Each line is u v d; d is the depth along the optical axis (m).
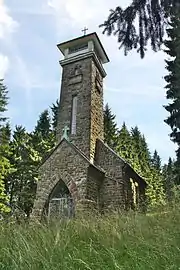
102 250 5.21
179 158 16.03
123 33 5.27
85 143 18.77
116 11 5.20
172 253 4.65
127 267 4.43
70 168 17.19
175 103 13.58
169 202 8.31
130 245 5.34
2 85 28.84
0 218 7.55
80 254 4.94
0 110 28.27
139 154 45.50
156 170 47.25
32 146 33.81
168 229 5.92
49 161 18.16
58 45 23.42
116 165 18.22
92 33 22.41
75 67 22.16
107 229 6.32
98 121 20.89
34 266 4.33
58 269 4.30
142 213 8.56
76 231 6.28
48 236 5.70
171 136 16.06
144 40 5.26
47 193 17.19
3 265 4.42
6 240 5.60
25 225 6.99
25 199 28.83
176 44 8.03
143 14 5.02
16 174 31.28
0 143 27.95
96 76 22.16
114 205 16.78
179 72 11.40
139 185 21.22
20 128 35.91
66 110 20.69
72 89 21.33
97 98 21.53
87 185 16.23
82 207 15.57
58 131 20.17
